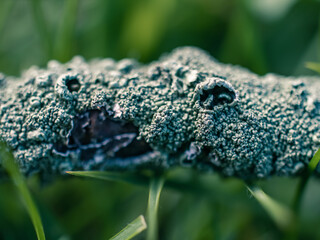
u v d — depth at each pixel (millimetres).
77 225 109
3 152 86
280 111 89
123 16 120
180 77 88
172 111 86
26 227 103
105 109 86
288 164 88
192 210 108
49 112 86
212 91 86
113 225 107
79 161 88
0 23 118
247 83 91
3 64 120
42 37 114
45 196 110
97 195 109
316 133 88
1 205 105
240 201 104
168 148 87
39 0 113
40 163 87
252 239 108
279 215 100
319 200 110
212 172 90
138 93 87
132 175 92
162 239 110
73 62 96
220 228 106
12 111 87
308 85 95
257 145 86
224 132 85
